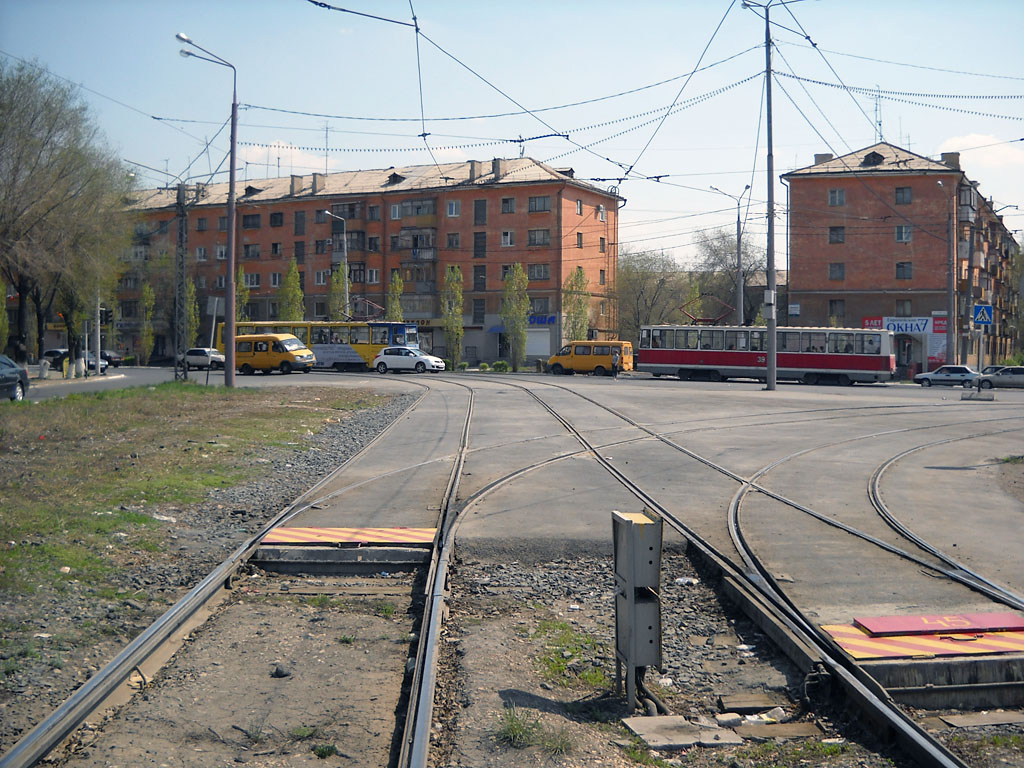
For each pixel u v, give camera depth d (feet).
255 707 17.42
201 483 41.29
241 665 19.75
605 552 29.91
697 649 21.49
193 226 269.23
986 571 27.12
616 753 15.52
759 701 18.25
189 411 78.38
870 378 153.99
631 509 36.60
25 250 118.62
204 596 23.91
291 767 14.94
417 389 118.01
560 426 70.95
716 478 45.09
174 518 33.96
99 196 130.11
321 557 29.30
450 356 218.18
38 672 18.48
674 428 70.49
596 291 235.20
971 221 197.57
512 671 19.08
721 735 16.48
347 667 19.77
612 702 18.10
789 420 78.48
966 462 52.54
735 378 168.66
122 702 17.60
